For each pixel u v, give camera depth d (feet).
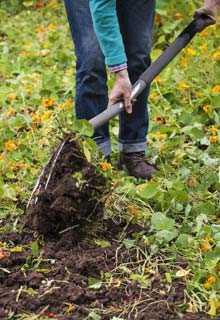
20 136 16.44
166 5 21.95
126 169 15.39
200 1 22.26
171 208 13.69
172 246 12.69
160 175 14.85
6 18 26.21
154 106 17.87
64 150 13.09
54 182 13.04
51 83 19.25
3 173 15.02
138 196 13.98
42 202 12.89
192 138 16.38
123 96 13.26
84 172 12.89
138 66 14.44
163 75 19.29
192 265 12.29
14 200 14.10
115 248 12.80
